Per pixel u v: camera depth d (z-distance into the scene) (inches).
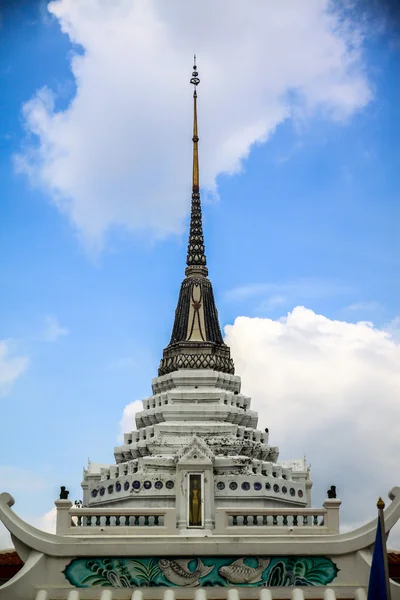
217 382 2780.5
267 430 2822.3
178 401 2738.7
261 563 2075.5
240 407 2795.3
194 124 3134.8
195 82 3147.1
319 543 2078.0
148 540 2095.2
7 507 2098.9
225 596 2043.6
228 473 2516.0
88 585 2059.5
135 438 2741.1
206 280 2960.1
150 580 2060.8
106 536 2110.0
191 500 2324.1
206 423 2679.6
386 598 1796.3
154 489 2487.7
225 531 2181.3
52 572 2068.2
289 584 2064.5
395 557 2182.6
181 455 2393.0
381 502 1827.0
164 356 2878.9
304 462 2824.8
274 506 2512.3
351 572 2071.9
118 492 2529.5
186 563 2074.3
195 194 3056.1
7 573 2150.6
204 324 2876.5
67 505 2207.2
